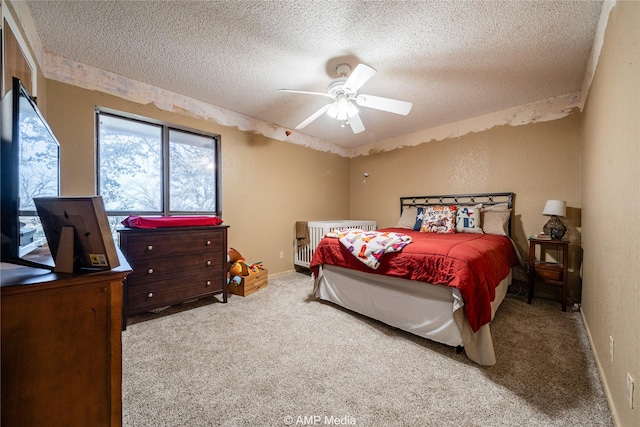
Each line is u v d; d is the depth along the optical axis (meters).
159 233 2.18
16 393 0.66
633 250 1.01
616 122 1.29
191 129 2.86
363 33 1.78
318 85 2.56
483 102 2.88
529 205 2.93
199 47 1.96
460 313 1.65
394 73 2.28
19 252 0.84
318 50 1.98
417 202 3.90
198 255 2.41
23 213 0.93
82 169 2.21
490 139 3.20
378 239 2.17
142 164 2.63
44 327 0.68
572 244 2.67
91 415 0.75
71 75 2.14
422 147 3.85
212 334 1.95
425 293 1.86
